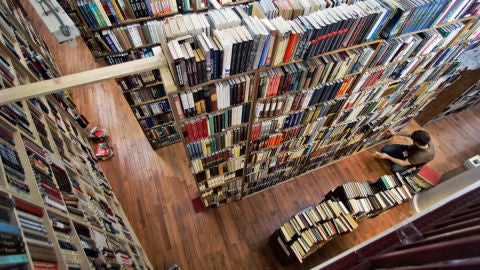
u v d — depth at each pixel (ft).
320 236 8.41
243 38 5.25
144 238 10.60
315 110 8.38
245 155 8.98
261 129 8.13
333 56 6.97
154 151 13.20
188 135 7.02
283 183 12.46
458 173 10.70
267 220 11.30
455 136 14.20
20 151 4.76
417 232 3.45
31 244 3.79
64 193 5.68
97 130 13.34
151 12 9.22
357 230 11.02
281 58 6.06
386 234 3.66
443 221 3.42
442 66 9.71
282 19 5.68
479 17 7.79
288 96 7.36
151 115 11.51
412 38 7.43
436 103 13.32
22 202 4.09
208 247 10.49
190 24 5.49
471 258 2.05
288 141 9.41
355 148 12.89
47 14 4.01
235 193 11.09
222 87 6.04
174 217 11.16
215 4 7.29
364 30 6.35
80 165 7.95
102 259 5.70
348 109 9.36
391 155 12.70
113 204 9.19
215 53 5.14
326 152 11.64
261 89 6.65
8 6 9.30
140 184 12.03
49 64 11.54
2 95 4.44
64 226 4.88
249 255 10.37
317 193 12.22
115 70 5.01
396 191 9.41
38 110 6.64
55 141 6.86
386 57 7.63
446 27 7.89
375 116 10.84
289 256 9.01
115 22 8.92
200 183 9.29
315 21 5.76
